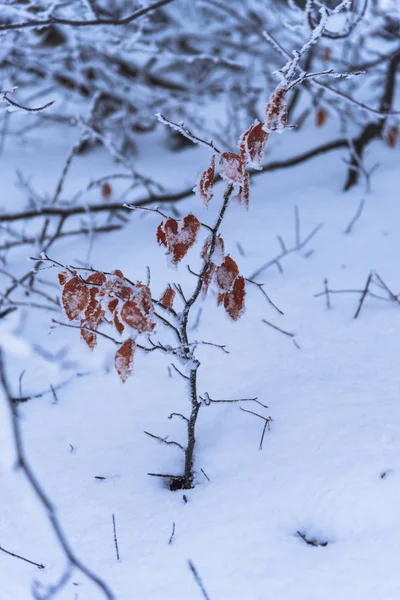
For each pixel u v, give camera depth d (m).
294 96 5.11
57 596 1.88
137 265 3.50
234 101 5.34
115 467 2.31
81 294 1.92
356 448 2.18
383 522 1.96
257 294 3.16
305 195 4.08
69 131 5.59
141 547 1.99
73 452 2.38
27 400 2.66
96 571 1.93
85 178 4.69
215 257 1.92
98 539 2.03
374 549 1.89
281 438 2.29
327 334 2.81
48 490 2.22
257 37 5.60
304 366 2.63
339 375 2.54
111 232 3.92
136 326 1.77
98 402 2.61
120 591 1.87
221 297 2.02
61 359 2.74
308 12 3.01
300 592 1.80
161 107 5.27
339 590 1.79
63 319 3.12
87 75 5.52
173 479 2.26
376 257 3.37
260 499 2.09
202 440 2.37
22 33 4.60
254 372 2.65
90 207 3.79
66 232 3.77
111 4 5.27
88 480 2.26
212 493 2.15
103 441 2.42
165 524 2.06
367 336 2.76
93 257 3.62
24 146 5.32
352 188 4.07
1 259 3.73
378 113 2.93
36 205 3.79
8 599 1.88
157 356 2.81
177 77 5.93
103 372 2.76
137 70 5.55
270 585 1.83
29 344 2.00
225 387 2.59
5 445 1.32
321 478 2.11
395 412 2.31
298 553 1.92
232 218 3.92
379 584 1.79
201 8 5.93
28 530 2.09
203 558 1.93
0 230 3.97
